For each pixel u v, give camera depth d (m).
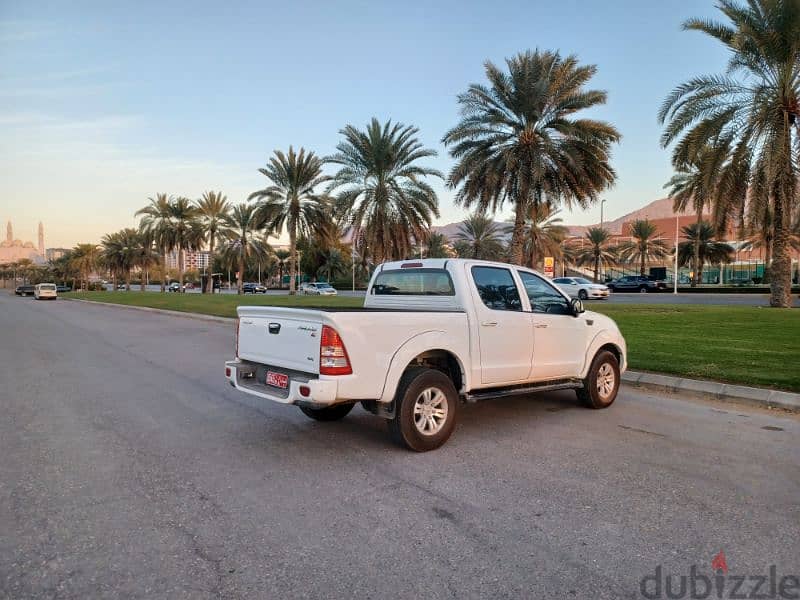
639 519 3.65
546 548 3.25
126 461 4.77
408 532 3.44
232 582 2.86
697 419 6.35
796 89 19.98
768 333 12.87
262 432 5.71
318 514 3.70
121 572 2.95
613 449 5.18
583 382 6.76
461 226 56.66
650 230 63.16
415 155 31.78
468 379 5.51
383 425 6.00
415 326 5.09
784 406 6.80
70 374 9.26
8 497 3.96
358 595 2.75
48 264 130.25
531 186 23.36
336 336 4.61
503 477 4.42
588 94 22.89
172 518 3.63
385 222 32.06
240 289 56.94
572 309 6.65
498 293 6.00
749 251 64.88
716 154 20.25
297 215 42.00
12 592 2.74
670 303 27.83
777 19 18.73
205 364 10.35
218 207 57.91
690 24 20.58
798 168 20.72
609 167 23.47
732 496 4.04
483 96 23.75
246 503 3.88
